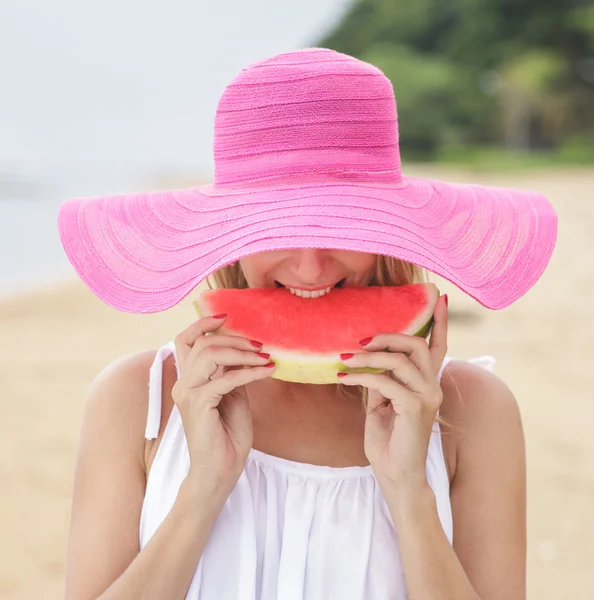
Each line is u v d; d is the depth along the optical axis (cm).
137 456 196
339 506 190
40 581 482
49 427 766
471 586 183
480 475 202
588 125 7394
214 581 186
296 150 182
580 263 1861
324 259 186
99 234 193
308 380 190
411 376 179
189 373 179
